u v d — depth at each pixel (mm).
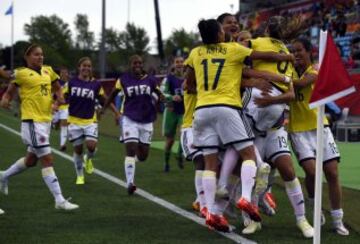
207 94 6688
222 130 6621
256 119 6883
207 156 6832
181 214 8125
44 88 8289
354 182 11516
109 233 6973
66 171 12672
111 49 92000
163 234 6934
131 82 10156
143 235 6879
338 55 5316
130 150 9898
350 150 17797
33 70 8281
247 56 6668
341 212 7074
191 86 7219
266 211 7793
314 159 7172
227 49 6684
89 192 9984
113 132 24859
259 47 6922
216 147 6781
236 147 6652
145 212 8273
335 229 7098
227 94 6609
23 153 16062
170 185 10781
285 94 6703
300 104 7129
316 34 31625
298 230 7172
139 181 11289
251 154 6652
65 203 8398
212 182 6746
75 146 11117
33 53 8266
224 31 7367
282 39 7074
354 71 25469
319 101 5340
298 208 6922
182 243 6508
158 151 17234
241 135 6586
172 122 12664
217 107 6570
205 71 6699
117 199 9305
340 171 13180
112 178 11641
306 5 34969
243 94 7027
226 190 6695
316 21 33062
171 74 12609
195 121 6820
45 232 6996
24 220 7668
